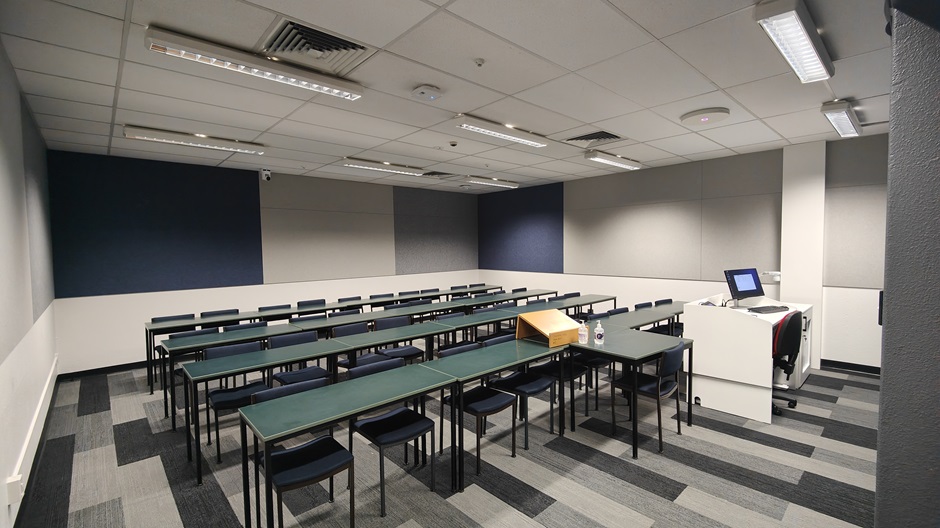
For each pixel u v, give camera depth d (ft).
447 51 8.83
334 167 21.34
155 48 7.96
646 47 8.72
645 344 11.34
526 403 10.57
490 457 10.18
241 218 21.83
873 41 8.53
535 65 9.53
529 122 13.92
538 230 28.73
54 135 14.53
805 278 17.19
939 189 2.58
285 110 12.35
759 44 8.59
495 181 26.73
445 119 13.41
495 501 8.43
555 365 12.66
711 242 20.43
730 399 12.59
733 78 10.34
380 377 9.00
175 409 12.41
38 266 12.73
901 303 2.72
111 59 8.87
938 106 2.58
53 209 16.74
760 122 14.07
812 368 16.94
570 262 26.76
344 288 25.93
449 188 29.96
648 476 9.26
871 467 9.52
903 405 2.73
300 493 8.81
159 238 19.36
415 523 7.79
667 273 22.11
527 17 7.55
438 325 14.76
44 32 7.74
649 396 10.39
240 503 8.52
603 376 16.48
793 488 8.74
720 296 15.29
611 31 8.06
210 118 13.04
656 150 18.31
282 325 15.10
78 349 17.31
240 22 7.61
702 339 13.06
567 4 7.16
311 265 24.48
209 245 20.80
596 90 11.06
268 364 10.17
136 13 7.22
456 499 8.50
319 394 8.07
